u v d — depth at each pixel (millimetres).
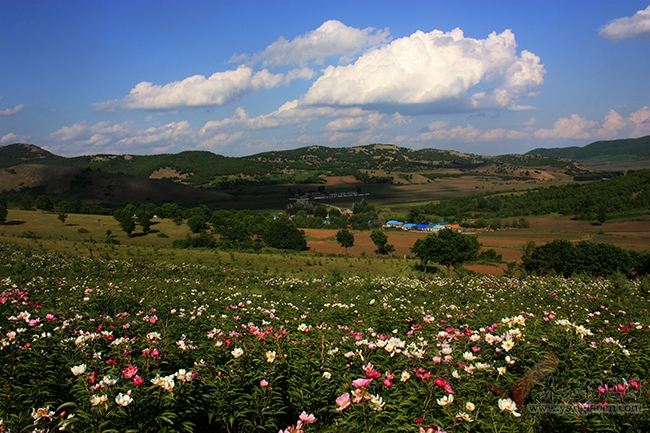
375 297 17062
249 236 90500
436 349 6215
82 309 11500
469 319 10172
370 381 4762
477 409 4719
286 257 63094
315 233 114125
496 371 5707
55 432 4699
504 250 84312
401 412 4656
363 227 134000
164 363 5930
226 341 6664
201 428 5395
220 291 18656
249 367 5859
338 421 4785
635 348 6906
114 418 4480
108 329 8367
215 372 5789
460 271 46375
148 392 4840
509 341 5988
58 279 21656
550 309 12680
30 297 13289
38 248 48562
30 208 125812
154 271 32625
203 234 82250
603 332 7957
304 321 9719
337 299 15609
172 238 89688
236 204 189000
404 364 5773
